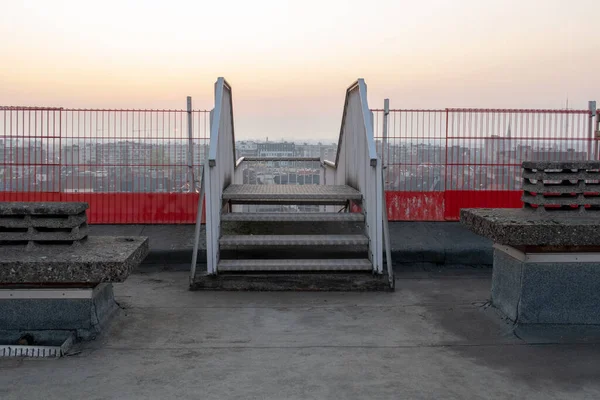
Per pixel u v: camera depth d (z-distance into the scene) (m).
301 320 5.96
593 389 4.19
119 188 9.89
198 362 4.72
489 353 4.95
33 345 4.96
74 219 5.29
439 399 4.00
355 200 9.00
